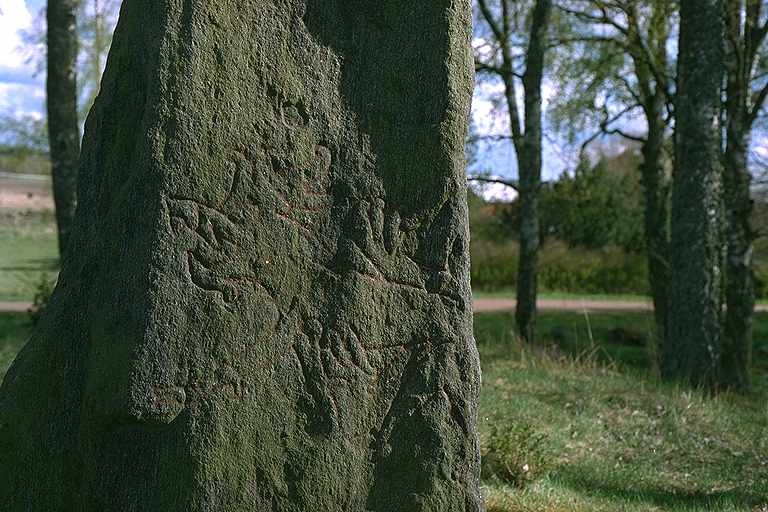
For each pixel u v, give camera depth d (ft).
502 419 28.40
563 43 55.62
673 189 39.22
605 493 23.03
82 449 12.03
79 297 12.50
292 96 12.48
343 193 12.78
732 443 29.32
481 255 95.66
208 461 11.61
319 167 12.64
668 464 26.99
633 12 52.75
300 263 12.42
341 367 12.58
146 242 11.58
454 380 13.23
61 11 39.22
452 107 13.15
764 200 57.98
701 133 37.76
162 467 11.68
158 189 11.60
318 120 12.66
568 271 95.35
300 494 12.19
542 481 22.63
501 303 79.51
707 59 37.40
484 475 22.22
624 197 94.12
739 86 44.14
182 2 11.86
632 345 58.29
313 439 12.34
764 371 51.78
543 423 29.12
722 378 42.60
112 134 12.85
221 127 11.94
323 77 12.75
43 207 124.98
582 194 78.07
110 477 11.92
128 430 11.91
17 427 12.47
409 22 13.15
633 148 97.55
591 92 59.11
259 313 12.09
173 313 11.53
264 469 11.99
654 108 57.52
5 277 85.56
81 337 12.46
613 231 95.20
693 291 38.14
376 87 13.03
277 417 12.13
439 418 13.10
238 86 12.09
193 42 11.80
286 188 12.39
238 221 12.03
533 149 49.49
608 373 37.93
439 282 13.23
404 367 13.02
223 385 11.82
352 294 12.69
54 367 12.48
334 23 12.91
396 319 12.98
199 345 11.69
